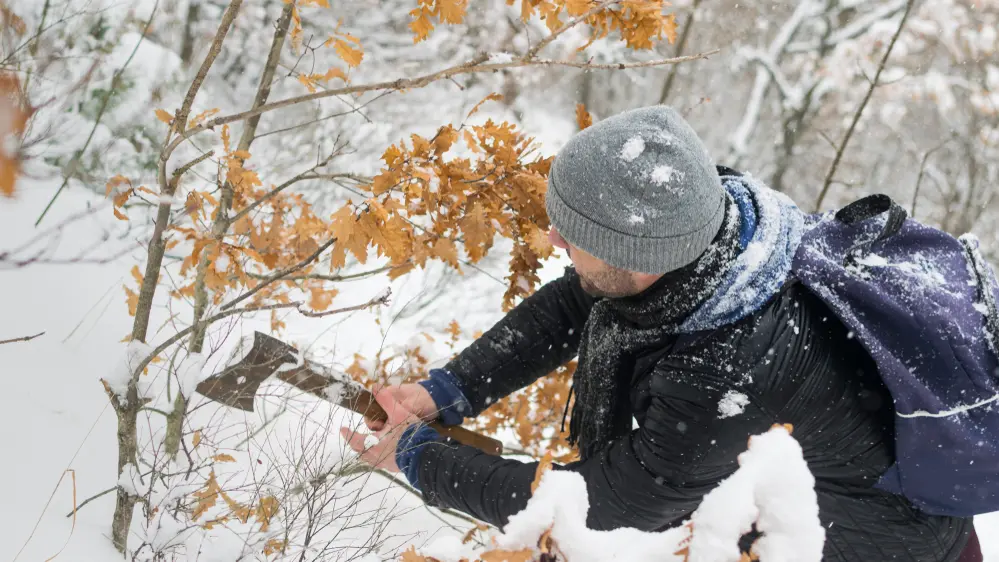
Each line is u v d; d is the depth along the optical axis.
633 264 1.28
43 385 1.93
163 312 2.65
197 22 5.87
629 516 1.37
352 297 3.99
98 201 3.06
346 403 1.69
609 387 1.54
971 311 1.39
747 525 0.84
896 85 9.72
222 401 1.71
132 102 3.29
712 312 1.32
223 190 1.90
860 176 10.97
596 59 9.08
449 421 1.76
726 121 11.40
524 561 0.88
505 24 9.14
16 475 1.58
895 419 1.35
